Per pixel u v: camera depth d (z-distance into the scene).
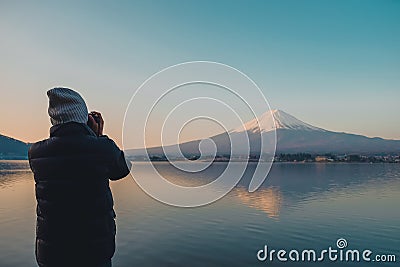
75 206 1.88
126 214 19.81
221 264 10.15
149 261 10.45
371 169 88.81
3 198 26.83
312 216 19.30
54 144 1.90
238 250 11.71
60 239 1.88
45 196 1.93
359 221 17.52
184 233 14.49
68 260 1.87
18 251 11.30
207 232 14.73
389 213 20.39
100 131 2.29
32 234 13.88
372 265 9.88
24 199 26.12
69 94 2.01
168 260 10.53
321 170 83.81
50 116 2.04
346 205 24.42
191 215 19.44
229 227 15.84
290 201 26.39
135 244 12.54
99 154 1.92
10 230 14.69
